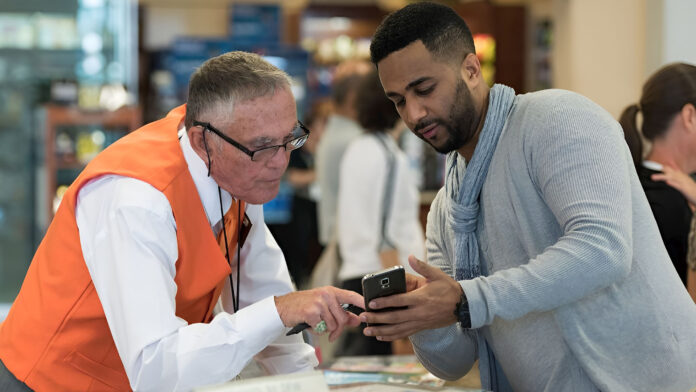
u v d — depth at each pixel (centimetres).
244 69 165
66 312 172
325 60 999
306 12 1030
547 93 167
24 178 605
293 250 530
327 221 396
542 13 991
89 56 621
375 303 159
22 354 176
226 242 189
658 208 239
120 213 162
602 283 150
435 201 199
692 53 395
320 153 401
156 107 966
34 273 181
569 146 155
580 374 164
